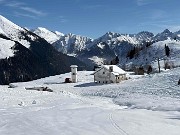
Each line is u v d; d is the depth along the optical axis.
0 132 23.06
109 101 63.03
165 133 23.02
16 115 31.41
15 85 122.56
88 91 92.00
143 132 23.00
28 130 23.44
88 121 27.17
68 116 30.23
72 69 126.62
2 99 46.72
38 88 81.94
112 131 22.97
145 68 185.62
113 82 110.19
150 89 77.81
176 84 78.94
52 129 23.62
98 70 114.25
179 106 42.12
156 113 35.41
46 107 40.19
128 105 54.19
